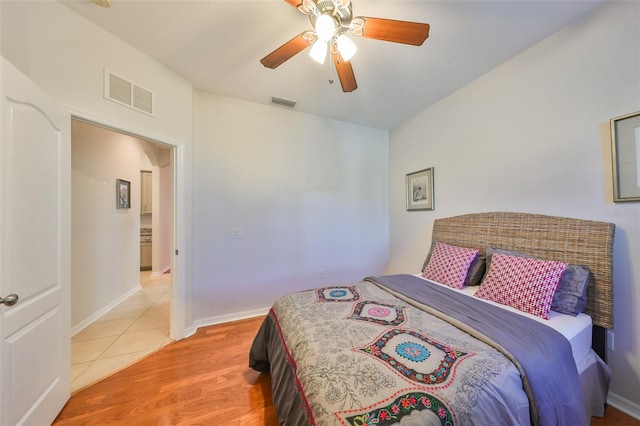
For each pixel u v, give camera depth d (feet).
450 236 8.41
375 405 2.55
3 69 3.46
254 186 9.21
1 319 3.42
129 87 6.07
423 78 7.59
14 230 3.65
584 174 5.34
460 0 4.79
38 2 4.59
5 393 3.48
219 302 8.70
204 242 8.43
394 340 3.76
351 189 11.18
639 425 4.43
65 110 4.83
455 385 2.82
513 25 5.49
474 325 4.18
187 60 6.72
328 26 4.01
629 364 4.73
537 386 3.16
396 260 11.47
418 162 10.13
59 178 4.64
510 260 5.74
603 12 4.99
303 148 10.11
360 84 7.90
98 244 9.01
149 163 16.31
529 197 6.35
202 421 4.54
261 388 5.41
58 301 4.61
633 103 4.65
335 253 10.83
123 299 10.71
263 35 5.79
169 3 4.88
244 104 8.99
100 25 5.45
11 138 3.60
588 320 4.73
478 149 7.64
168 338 7.53
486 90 7.34
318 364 3.22
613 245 4.89
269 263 9.52
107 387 5.39
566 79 5.59
